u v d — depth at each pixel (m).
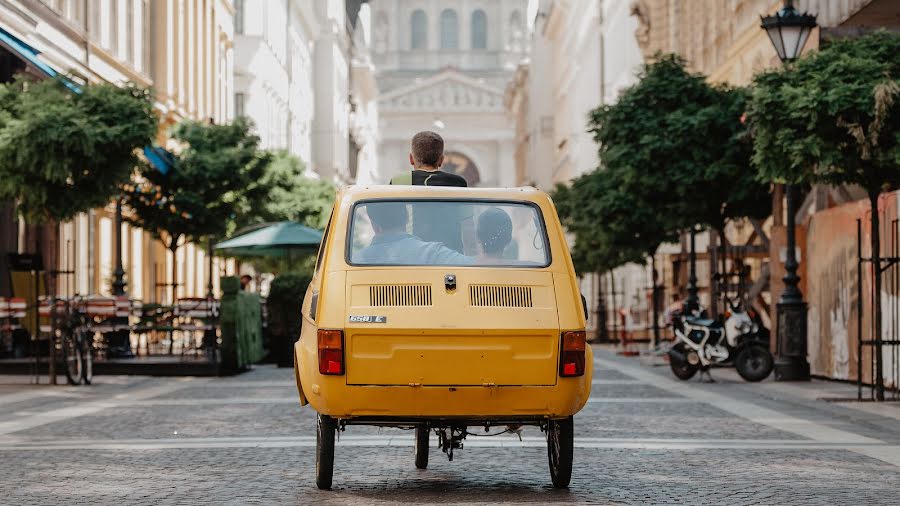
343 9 123.12
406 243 10.38
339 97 115.81
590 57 85.38
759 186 28.84
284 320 32.56
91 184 24.77
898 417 16.91
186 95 52.66
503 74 194.38
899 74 19.61
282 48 83.31
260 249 38.69
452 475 11.57
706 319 25.61
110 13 41.12
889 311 21.92
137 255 44.56
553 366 10.05
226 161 36.09
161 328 28.83
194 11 54.62
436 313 9.99
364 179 154.88
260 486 10.88
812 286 26.11
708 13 48.19
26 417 17.62
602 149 29.98
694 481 11.11
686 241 39.53
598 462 12.41
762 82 20.08
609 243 38.50
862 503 9.88
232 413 18.09
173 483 11.08
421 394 9.96
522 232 10.52
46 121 23.56
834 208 24.75
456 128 178.88
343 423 10.30
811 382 24.73
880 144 18.92
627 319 41.00
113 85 25.25
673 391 22.52
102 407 19.28
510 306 10.10
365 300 10.06
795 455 12.95
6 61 29.97
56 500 10.15
